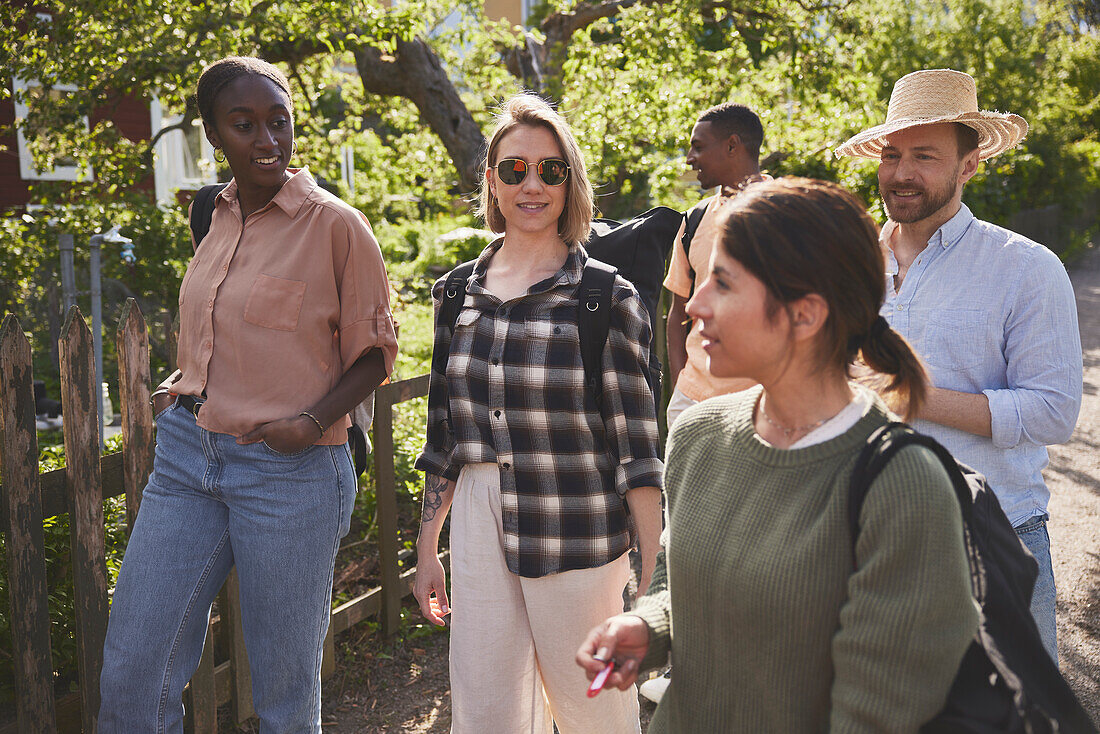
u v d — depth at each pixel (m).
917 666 1.17
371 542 4.41
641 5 10.73
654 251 3.14
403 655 3.73
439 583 2.45
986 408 2.11
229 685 3.13
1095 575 4.48
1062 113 20.75
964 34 17.08
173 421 2.34
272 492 2.26
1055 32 25.33
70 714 2.81
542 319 2.20
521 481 2.21
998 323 2.18
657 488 2.21
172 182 15.36
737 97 10.13
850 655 1.21
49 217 9.31
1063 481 5.93
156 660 2.24
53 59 7.72
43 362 8.48
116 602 2.27
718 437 1.46
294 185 2.33
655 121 9.39
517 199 2.26
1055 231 19.25
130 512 2.71
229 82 2.24
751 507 1.35
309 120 11.66
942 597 1.17
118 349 2.66
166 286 9.12
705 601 1.40
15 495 2.44
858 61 10.88
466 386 2.28
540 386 2.18
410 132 13.96
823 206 1.31
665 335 5.00
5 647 2.91
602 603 2.25
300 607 2.32
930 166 2.23
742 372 1.37
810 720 1.31
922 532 1.18
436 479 2.45
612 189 10.64
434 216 21.67
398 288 9.17
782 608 1.29
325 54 10.77
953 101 2.21
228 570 2.38
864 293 1.32
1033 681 1.27
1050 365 2.12
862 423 1.31
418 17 9.12
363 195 15.23
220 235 2.38
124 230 9.11
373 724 3.25
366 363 2.37
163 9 7.42
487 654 2.27
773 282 1.30
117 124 14.65
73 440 2.57
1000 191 15.42
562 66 10.74
